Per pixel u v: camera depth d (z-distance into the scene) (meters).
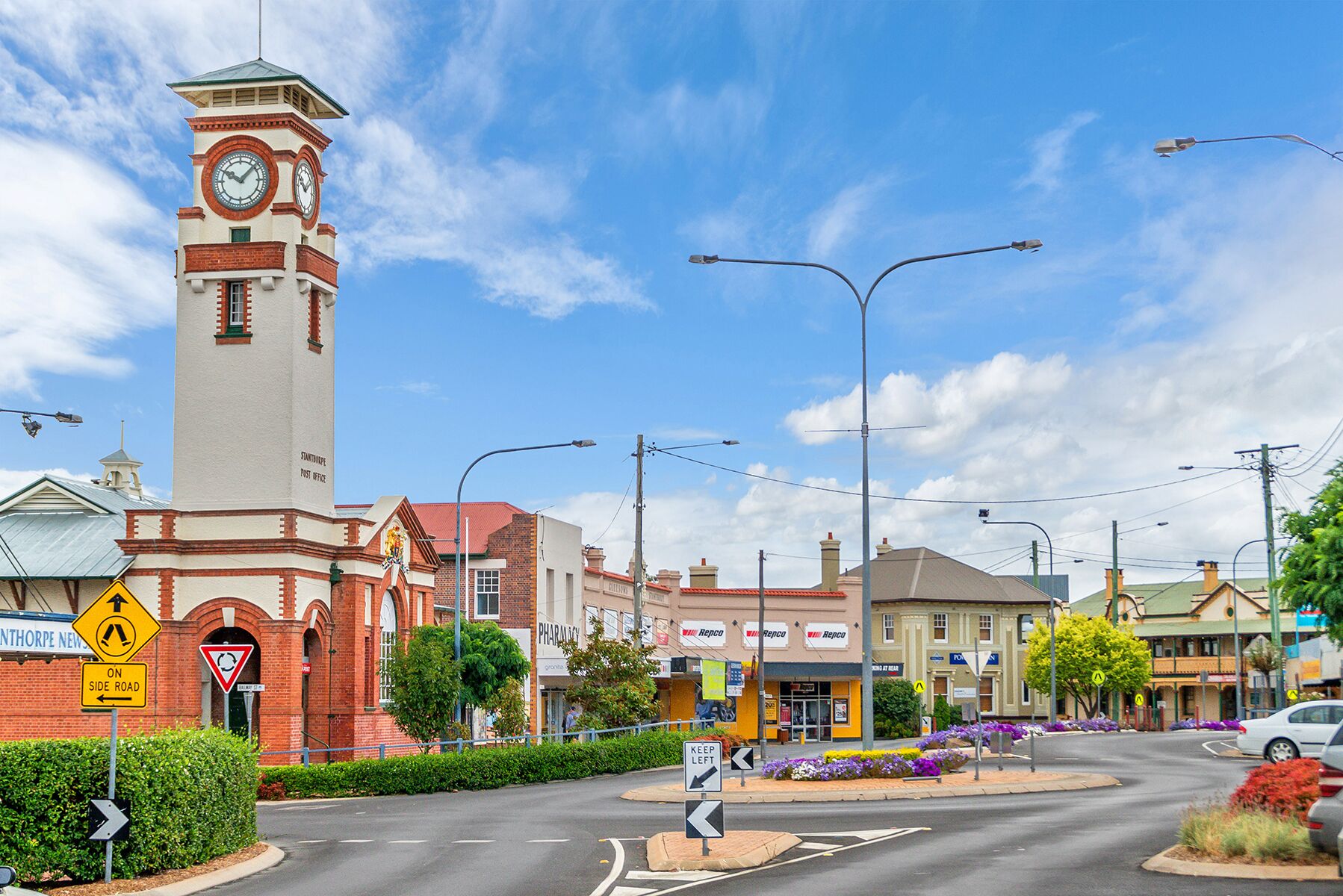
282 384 42.72
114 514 46.22
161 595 41.72
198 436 42.88
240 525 41.91
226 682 28.70
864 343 33.19
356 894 17.11
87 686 17.80
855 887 16.42
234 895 17.30
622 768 45.53
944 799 29.50
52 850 17.73
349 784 36.06
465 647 47.97
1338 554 20.61
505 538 59.94
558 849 21.88
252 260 43.03
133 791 18.12
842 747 63.81
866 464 33.22
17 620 31.31
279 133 43.66
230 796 20.86
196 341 43.25
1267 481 57.59
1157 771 38.47
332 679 43.59
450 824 26.92
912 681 82.00
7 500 46.97
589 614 65.88
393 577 47.09
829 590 79.75
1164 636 96.50
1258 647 84.00
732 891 16.50
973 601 87.75
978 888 16.05
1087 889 15.70
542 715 60.06
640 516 53.47
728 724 66.44
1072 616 84.69
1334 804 16.00
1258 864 16.77
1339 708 39.09
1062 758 44.72
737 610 74.75
